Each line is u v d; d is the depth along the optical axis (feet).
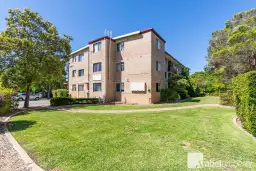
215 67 59.77
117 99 62.75
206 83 92.99
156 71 57.72
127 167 9.64
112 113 32.86
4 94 33.12
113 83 64.39
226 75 50.90
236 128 18.35
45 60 45.50
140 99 55.42
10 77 41.91
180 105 44.14
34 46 43.93
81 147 13.08
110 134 16.74
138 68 56.80
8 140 15.69
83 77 74.84
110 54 63.57
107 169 9.48
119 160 10.59
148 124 21.26
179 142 13.93
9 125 22.44
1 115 31.96
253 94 15.25
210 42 61.41
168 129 18.42
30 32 45.70
